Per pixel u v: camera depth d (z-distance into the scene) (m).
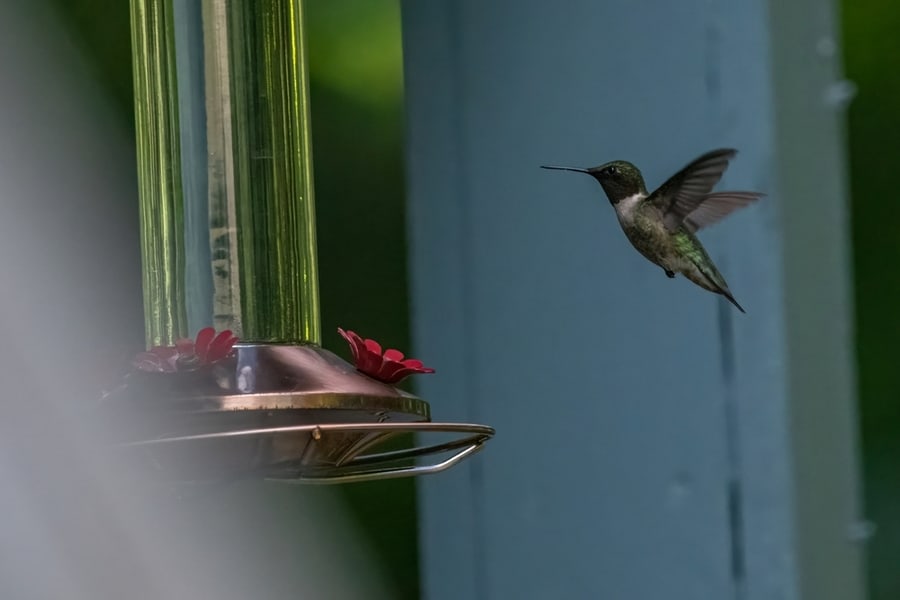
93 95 10.07
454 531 8.12
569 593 7.77
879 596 11.26
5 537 7.48
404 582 10.52
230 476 5.37
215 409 5.12
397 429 5.01
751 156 7.43
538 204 7.93
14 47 10.05
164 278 6.14
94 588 7.78
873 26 11.33
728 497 7.45
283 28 6.33
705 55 7.52
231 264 6.10
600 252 7.76
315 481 5.41
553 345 7.88
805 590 7.31
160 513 8.49
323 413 5.30
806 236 7.54
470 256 8.12
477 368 8.09
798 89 7.55
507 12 8.02
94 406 5.31
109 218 9.87
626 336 7.70
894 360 11.62
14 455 6.71
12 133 9.82
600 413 7.73
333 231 10.71
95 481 7.04
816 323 7.54
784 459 7.34
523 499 7.92
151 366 5.30
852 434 7.71
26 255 9.54
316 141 10.61
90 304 9.59
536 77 7.93
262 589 9.99
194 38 6.23
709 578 7.45
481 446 5.74
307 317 6.17
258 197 6.16
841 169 7.69
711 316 7.51
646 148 7.65
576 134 7.82
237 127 6.19
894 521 11.37
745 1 7.43
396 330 10.73
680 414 7.56
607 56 7.74
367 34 10.62
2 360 8.85
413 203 8.28
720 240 7.51
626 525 7.65
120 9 10.16
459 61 8.15
